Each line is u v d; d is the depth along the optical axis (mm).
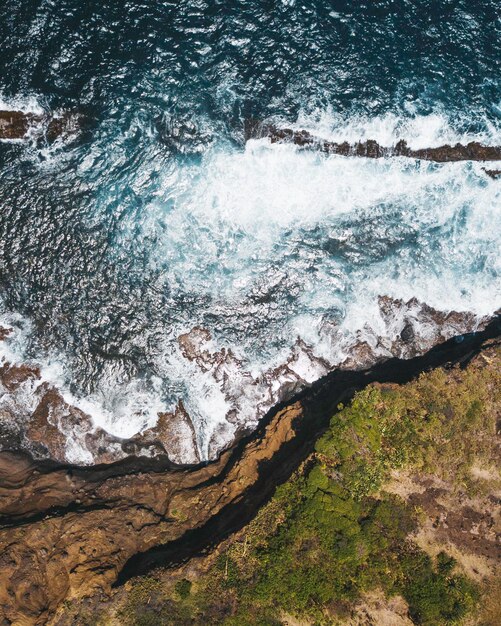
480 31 33438
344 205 31062
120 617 22406
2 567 22438
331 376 29891
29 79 30172
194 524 25578
